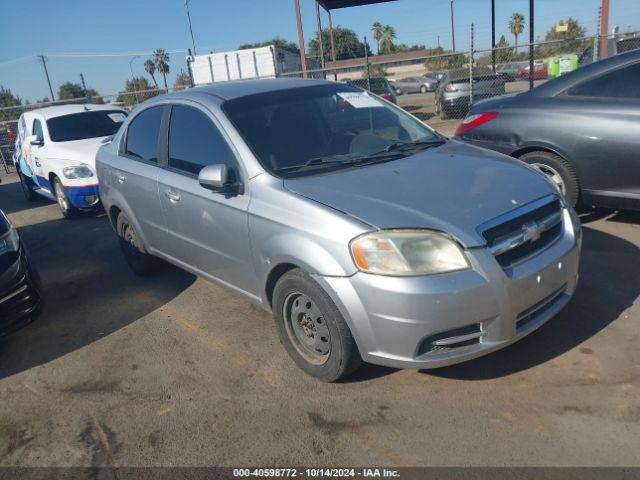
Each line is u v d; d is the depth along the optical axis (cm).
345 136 376
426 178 315
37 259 643
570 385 293
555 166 504
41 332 439
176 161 411
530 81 1298
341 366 297
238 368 346
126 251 532
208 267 396
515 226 284
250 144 347
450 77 1430
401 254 263
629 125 460
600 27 1246
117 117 934
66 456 282
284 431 282
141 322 433
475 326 271
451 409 284
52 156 812
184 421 299
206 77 1914
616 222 528
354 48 5544
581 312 364
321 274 282
